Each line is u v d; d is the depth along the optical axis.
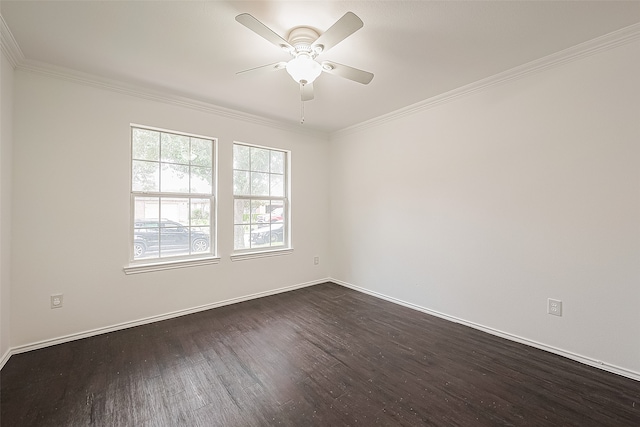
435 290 3.12
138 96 2.83
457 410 1.66
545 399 1.74
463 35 1.98
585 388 1.85
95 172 2.62
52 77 2.42
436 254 3.11
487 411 1.65
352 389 1.85
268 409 1.67
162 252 3.06
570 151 2.19
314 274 4.35
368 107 3.35
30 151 2.34
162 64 2.38
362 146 3.96
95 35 1.97
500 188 2.59
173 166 3.13
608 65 2.01
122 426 1.54
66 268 2.49
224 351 2.34
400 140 3.47
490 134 2.64
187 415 1.62
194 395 1.79
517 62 2.34
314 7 1.72
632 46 1.92
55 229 2.44
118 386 1.88
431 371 2.05
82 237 2.56
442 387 1.87
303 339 2.56
